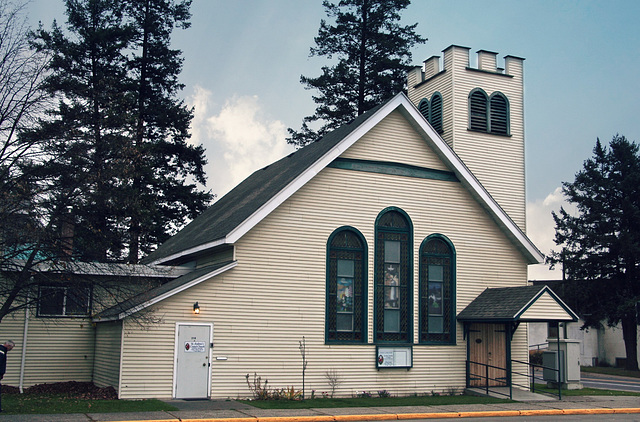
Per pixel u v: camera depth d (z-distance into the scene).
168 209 38.91
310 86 44.97
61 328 23.42
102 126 24.19
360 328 23.38
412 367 23.80
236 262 21.58
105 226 23.83
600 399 23.50
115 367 20.47
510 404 21.42
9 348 16.84
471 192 25.81
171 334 20.50
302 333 22.33
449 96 29.77
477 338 25.12
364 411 18.92
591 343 51.69
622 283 45.28
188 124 39.19
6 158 21.00
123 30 36.72
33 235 19.94
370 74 43.59
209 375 20.83
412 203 24.78
